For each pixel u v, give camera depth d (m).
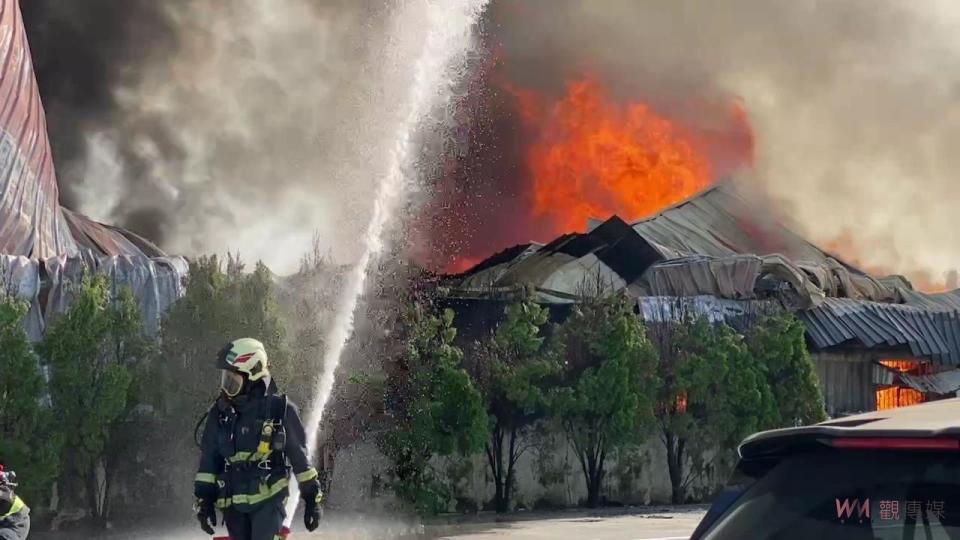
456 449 19.52
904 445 2.70
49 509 17.19
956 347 29.03
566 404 21.02
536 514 20.27
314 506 6.08
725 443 22.64
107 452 17.59
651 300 23.59
